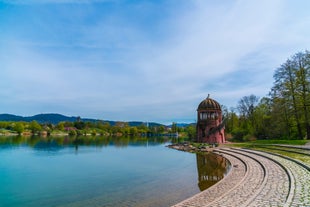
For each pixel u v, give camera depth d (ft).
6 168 122.42
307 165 70.79
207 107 256.52
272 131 198.59
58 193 72.23
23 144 279.69
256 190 55.88
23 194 71.67
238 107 283.59
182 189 72.59
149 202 59.41
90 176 99.66
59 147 248.52
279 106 179.83
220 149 180.86
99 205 58.75
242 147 169.99
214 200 49.73
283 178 63.26
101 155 181.98
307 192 46.75
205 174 97.96
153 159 155.84
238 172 86.99
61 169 118.21
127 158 162.40
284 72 172.14
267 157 105.09
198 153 182.50
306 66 162.40
